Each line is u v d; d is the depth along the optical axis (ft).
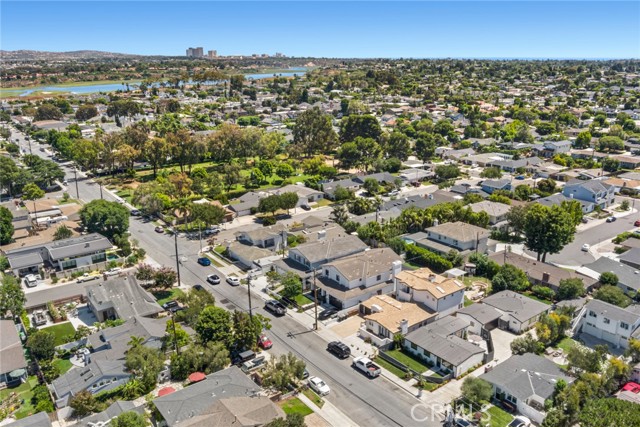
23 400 174.09
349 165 543.80
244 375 177.58
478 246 297.94
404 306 225.35
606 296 227.81
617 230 348.18
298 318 232.94
